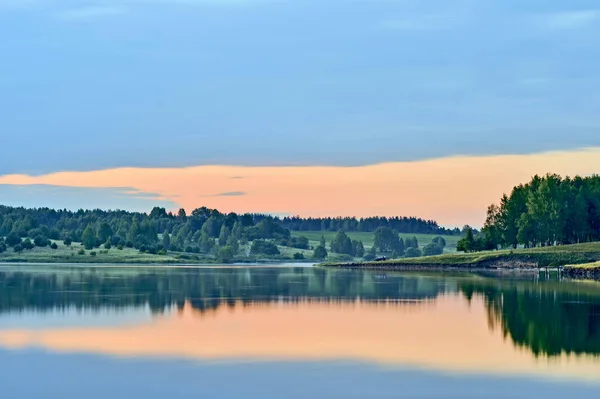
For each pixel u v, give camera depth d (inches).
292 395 1705.2
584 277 5826.8
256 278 5930.1
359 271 7559.1
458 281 5369.1
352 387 1775.3
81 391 1750.7
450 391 1736.0
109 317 3014.3
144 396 1706.4
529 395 1699.1
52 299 3782.0
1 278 5782.5
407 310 3260.3
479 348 2258.9
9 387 1788.9
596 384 1793.8
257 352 2197.3
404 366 1998.0
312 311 3235.7
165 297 3922.2
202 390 1752.0
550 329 2642.7
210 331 2605.8
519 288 4542.3
